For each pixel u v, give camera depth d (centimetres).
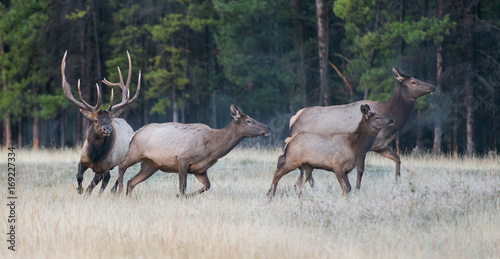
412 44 2655
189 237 830
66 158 2080
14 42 3097
